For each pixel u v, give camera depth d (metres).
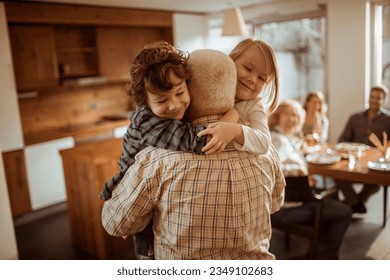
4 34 3.55
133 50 5.00
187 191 0.78
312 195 2.17
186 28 5.23
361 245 2.63
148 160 0.82
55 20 3.91
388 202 3.38
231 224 0.80
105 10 4.31
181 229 0.81
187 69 0.79
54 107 4.56
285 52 5.10
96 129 4.38
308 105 3.52
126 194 0.86
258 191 0.85
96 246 2.78
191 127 0.81
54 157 4.06
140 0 4.04
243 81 0.92
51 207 4.04
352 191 3.05
